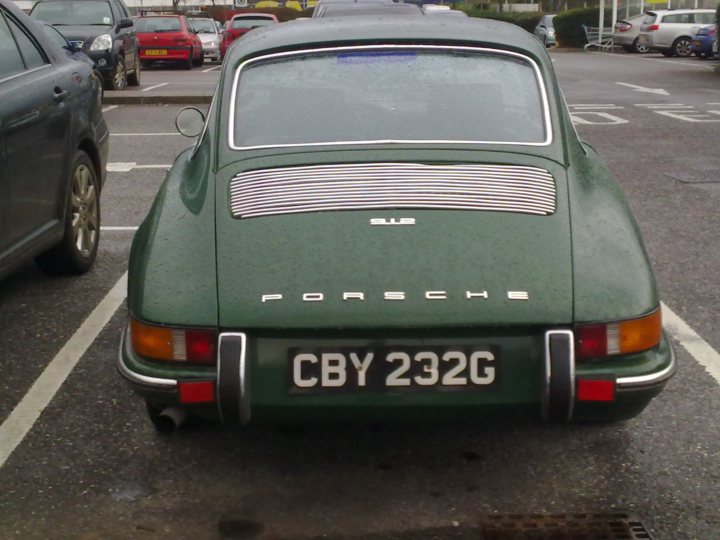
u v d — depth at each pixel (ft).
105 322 18.03
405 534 10.95
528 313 10.43
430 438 13.23
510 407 10.61
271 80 13.30
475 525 11.12
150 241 11.43
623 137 41.14
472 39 13.60
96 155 21.44
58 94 18.99
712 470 12.37
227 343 10.43
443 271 10.68
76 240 20.40
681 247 23.02
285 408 10.57
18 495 11.85
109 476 12.30
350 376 10.50
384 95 13.00
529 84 13.20
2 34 18.19
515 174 11.93
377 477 12.23
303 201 11.51
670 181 31.22
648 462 12.57
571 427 13.55
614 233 11.33
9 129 16.44
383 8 49.55
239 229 11.25
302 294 10.52
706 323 17.76
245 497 11.76
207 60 119.55
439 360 10.50
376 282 10.59
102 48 60.49
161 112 52.11
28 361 16.17
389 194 11.55
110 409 14.28
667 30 110.93
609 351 10.53
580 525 11.11
